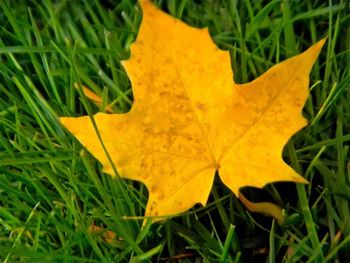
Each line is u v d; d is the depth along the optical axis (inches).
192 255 14.2
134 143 13.6
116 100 15.7
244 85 13.3
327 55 16.0
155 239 14.5
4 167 15.4
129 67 13.4
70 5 19.2
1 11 19.2
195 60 13.3
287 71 13.2
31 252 13.1
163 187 13.4
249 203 13.9
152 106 13.6
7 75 16.9
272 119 13.3
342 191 14.1
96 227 14.7
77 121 13.5
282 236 14.2
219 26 17.6
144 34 13.3
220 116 13.5
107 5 20.0
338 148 14.4
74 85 16.0
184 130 13.6
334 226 14.1
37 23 19.3
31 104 15.4
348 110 15.7
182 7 17.6
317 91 16.1
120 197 14.6
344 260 13.8
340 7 16.8
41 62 18.0
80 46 17.3
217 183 15.2
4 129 16.3
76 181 14.4
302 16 16.7
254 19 17.0
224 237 14.6
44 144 15.4
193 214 14.6
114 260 13.7
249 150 13.3
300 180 12.8
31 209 14.4
